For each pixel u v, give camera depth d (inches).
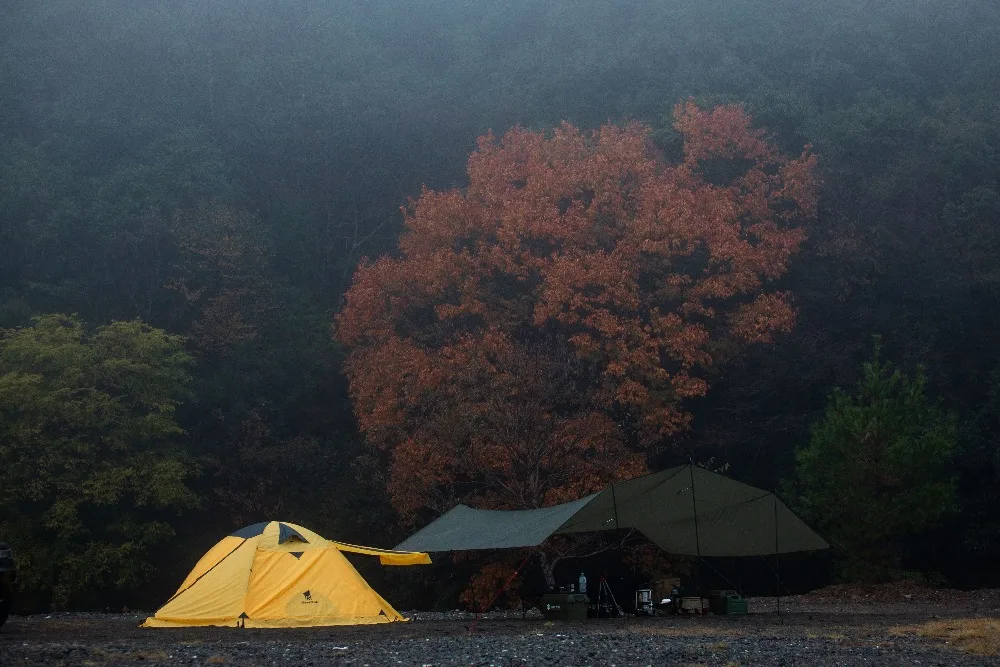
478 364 1101.7
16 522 1156.5
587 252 1238.9
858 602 818.2
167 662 362.9
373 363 1242.0
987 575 1194.6
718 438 1261.1
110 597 1245.1
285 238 1680.6
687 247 1215.6
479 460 1060.5
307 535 617.0
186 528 1352.1
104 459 1235.2
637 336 1157.1
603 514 653.9
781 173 1350.9
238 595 573.6
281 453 1352.1
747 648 422.6
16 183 1562.5
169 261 1546.5
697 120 1346.0
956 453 1141.1
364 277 1318.9
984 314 1338.6
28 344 1234.0
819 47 1653.5
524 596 728.3
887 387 953.5
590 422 1074.1
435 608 1189.7
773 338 1304.1
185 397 1411.2
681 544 714.2
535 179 1266.0
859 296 1378.0
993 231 1332.4
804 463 976.3
